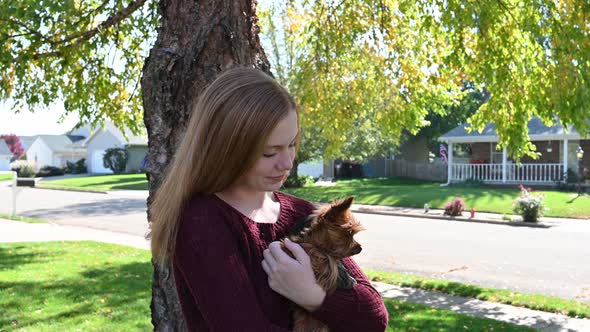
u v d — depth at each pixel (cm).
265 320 127
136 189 3391
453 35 683
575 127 622
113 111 738
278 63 2217
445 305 684
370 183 3625
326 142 2602
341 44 796
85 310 612
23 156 7531
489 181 2866
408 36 801
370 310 142
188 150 140
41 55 598
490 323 589
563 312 648
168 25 282
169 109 273
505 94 682
